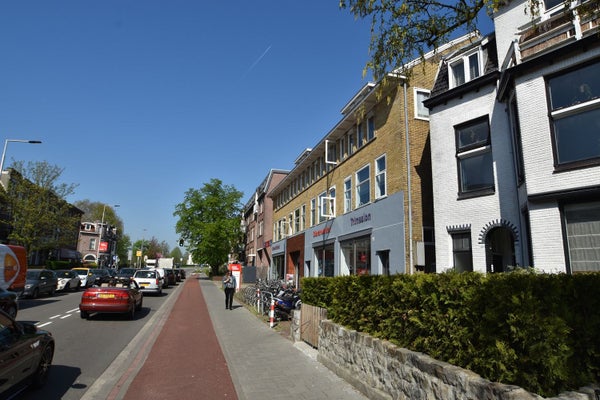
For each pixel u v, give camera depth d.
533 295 3.51
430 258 13.40
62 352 8.70
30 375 5.79
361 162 17.50
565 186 7.81
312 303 9.84
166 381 6.61
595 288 3.57
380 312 5.77
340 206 19.69
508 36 10.50
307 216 25.38
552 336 3.23
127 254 98.88
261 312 15.86
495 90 10.76
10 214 34.75
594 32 7.70
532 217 8.30
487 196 10.54
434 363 4.25
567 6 6.27
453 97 11.83
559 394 3.19
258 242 45.66
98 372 7.23
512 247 10.61
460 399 3.78
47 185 33.59
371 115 16.95
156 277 25.33
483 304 3.89
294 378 6.68
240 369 7.33
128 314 14.31
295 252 28.23
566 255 7.73
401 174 13.97
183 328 12.20
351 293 6.98
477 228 10.64
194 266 155.25
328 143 21.56
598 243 7.41
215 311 16.83
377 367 5.52
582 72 7.97
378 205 15.40
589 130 7.73
